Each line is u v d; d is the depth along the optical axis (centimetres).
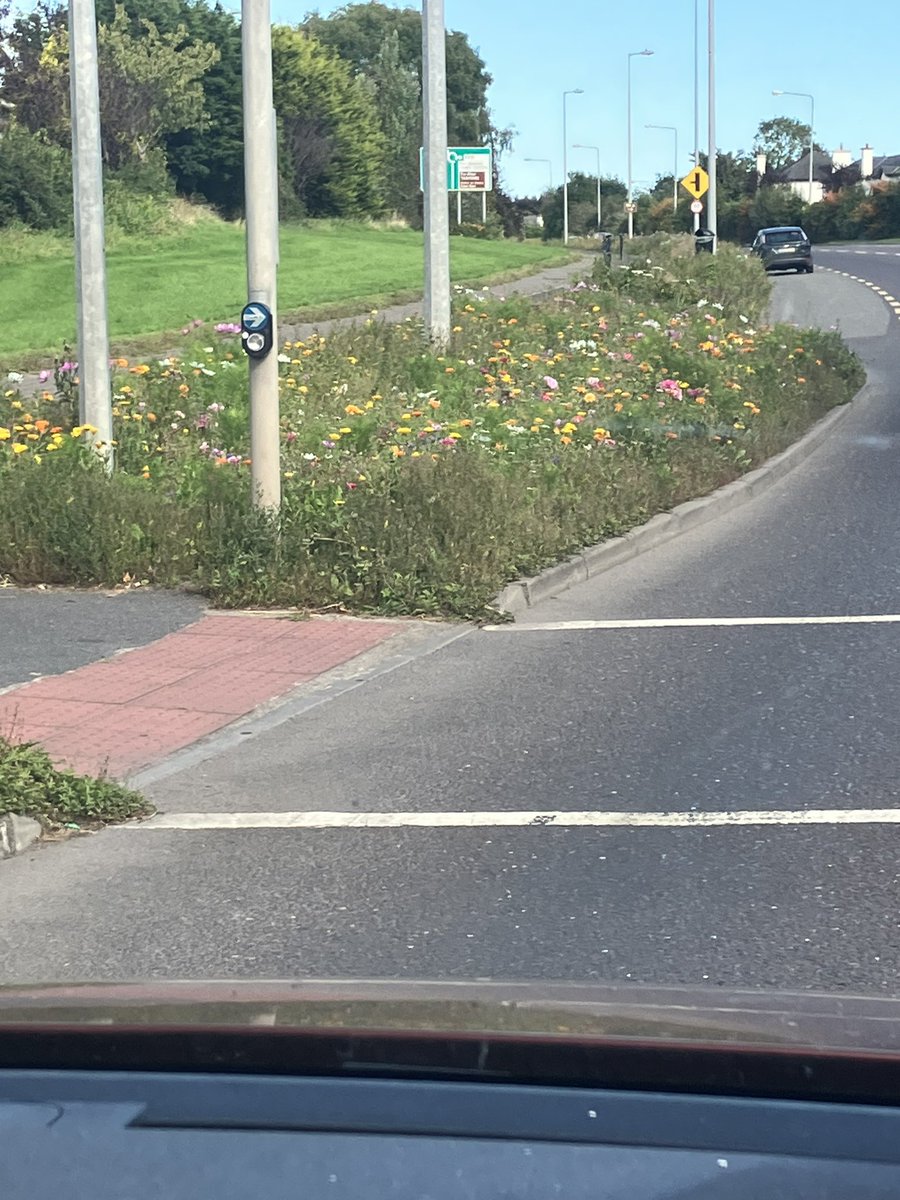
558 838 614
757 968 477
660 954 491
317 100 7269
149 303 3177
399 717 808
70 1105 189
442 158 2012
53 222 4928
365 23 11419
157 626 1005
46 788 654
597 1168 169
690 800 655
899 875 558
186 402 1574
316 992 237
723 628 981
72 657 927
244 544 1098
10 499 1159
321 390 1700
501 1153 173
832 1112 184
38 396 1591
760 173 12131
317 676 892
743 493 1483
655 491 1356
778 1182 166
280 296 3225
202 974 489
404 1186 168
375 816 652
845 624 977
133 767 727
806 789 663
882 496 1456
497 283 3691
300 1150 175
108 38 6569
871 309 3531
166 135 6906
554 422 1501
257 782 707
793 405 1859
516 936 511
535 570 1110
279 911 547
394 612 1032
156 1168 174
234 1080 196
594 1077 196
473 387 1728
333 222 6359
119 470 1283
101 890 577
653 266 3050
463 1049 202
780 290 4231
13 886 586
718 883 555
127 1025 213
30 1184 173
